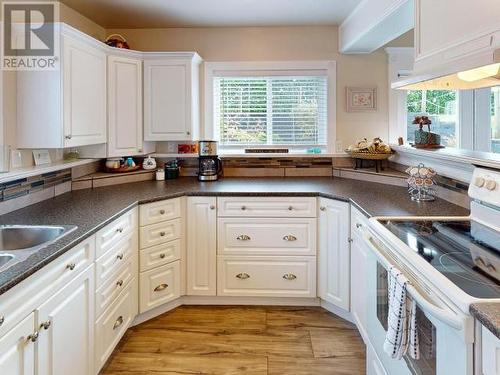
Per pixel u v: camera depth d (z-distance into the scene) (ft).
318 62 12.38
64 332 5.42
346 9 10.70
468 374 3.35
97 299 6.66
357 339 8.50
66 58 8.22
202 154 11.72
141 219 8.97
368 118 12.49
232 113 12.74
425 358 4.25
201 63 12.42
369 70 12.40
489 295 3.51
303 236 9.87
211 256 10.05
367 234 6.60
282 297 10.11
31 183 8.28
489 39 4.58
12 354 4.20
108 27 12.12
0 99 7.53
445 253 4.76
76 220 6.88
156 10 10.66
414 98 12.54
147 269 9.20
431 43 6.09
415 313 4.42
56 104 8.09
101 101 9.95
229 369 7.43
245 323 9.25
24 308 4.41
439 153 8.11
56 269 5.17
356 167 12.26
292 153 12.60
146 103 11.41
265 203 9.86
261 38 12.39
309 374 7.27
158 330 8.93
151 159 12.13
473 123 12.17
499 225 5.84
